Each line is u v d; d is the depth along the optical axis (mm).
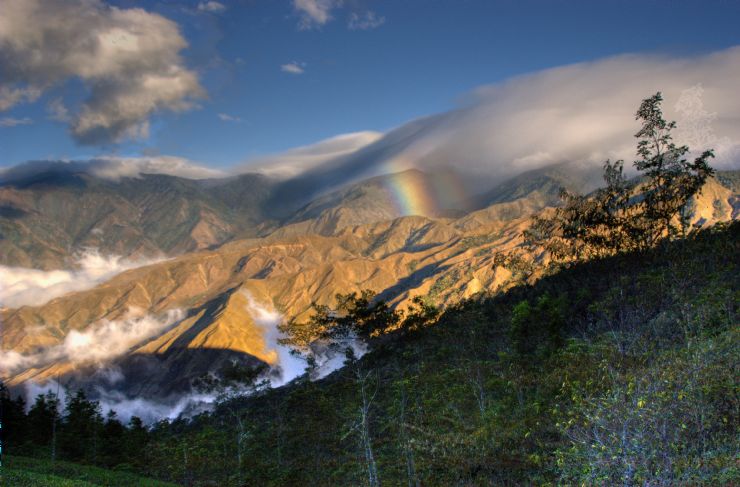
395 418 38969
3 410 72812
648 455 14594
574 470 16359
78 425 74062
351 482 37000
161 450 54531
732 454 15133
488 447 29891
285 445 47469
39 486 29734
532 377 35625
